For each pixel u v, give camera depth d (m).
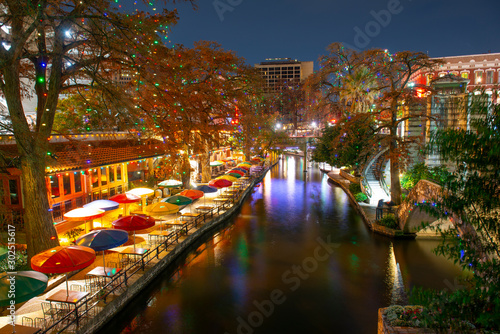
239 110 32.50
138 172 27.16
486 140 4.00
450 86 28.56
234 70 30.53
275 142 53.81
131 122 14.87
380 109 25.00
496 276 4.11
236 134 32.25
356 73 33.03
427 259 18.30
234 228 24.56
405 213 20.34
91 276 13.62
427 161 27.77
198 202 28.77
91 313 11.09
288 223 25.88
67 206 18.52
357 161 32.34
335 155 34.09
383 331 7.71
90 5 11.93
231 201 30.02
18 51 10.91
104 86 12.97
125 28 12.49
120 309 12.38
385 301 14.02
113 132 24.14
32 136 11.73
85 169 17.31
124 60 14.20
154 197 25.95
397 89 24.88
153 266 14.99
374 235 22.48
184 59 24.20
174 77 16.50
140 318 12.73
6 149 14.47
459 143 4.36
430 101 27.61
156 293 14.62
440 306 4.48
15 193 15.10
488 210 4.16
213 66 27.91
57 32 12.45
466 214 4.65
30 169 12.60
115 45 12.97
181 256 18.28
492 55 44.78
